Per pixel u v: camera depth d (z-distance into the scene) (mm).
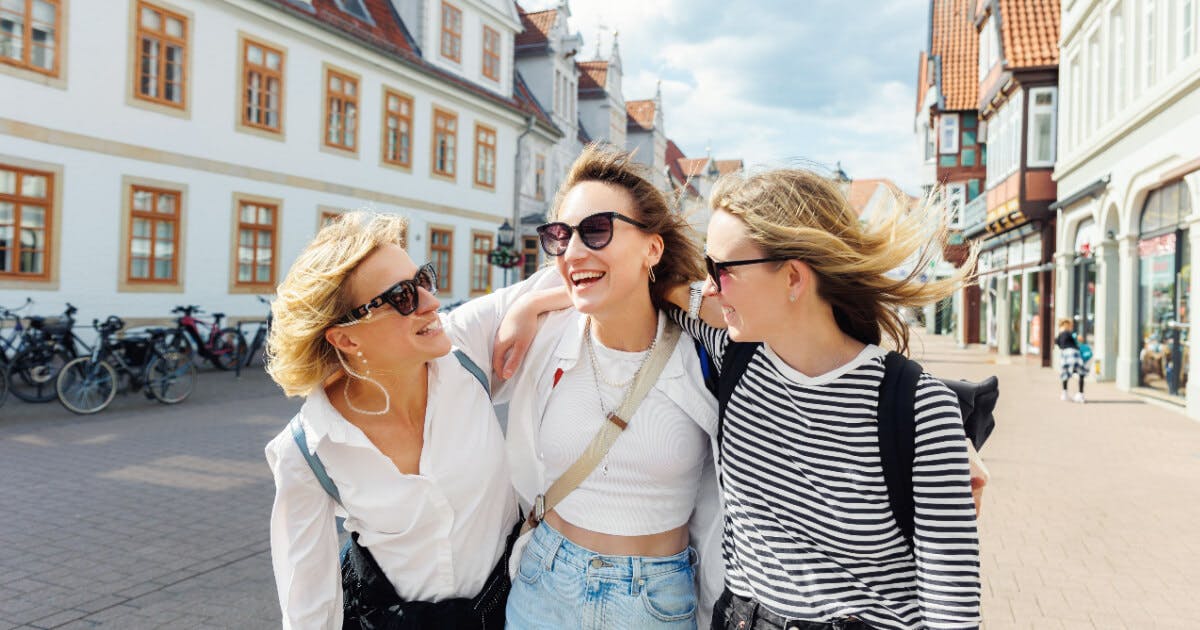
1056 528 5402
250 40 15797
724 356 1585
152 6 13883
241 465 6910
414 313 1494
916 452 1276
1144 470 7344
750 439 1484
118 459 7047
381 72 19391
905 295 1439
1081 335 16391
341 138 18312
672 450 1655
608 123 37531
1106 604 4039
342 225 1536
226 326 15547
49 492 5863
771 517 1454
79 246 12969
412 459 1648
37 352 9727
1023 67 17922
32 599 3846
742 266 1390
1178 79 10492
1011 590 4238
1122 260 13312
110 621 3598
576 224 1601
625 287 1609
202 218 15039
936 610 1222
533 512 1752
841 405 1351
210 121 15094
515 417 1830
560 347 1751
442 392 1646
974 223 25500
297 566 1563
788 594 1414
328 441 1566
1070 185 16703
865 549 1338
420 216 21062
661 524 1676
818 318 1413
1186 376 11344
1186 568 4578
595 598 1624
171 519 5234
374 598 1681
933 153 32875
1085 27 15359
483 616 1754
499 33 24422
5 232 12016
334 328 1505
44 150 12406
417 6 21062
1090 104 15328
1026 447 8562
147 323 14062
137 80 13727
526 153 26844
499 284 24719
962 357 23281
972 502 1244
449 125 22094
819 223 1393
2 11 11828
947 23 30344
